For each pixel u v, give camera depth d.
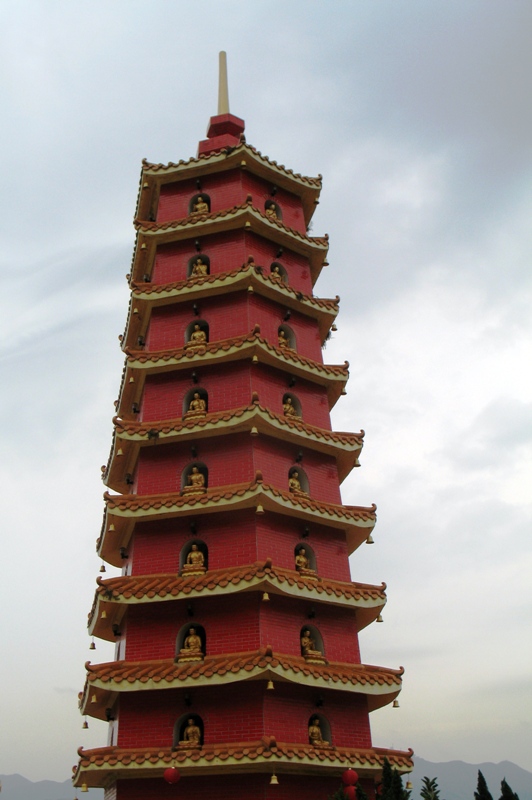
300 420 28.61
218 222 31.39
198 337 29.67
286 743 21.70
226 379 28.61
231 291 30.31
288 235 32.53
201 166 33.56
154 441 27.28
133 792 21.72
